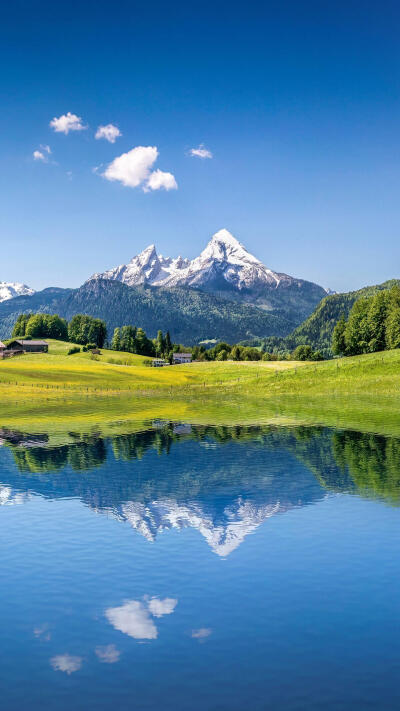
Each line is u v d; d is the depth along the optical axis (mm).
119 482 40344
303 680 17984
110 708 16797
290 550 27828
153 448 52938
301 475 41938
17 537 29734
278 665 18766
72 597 23328
